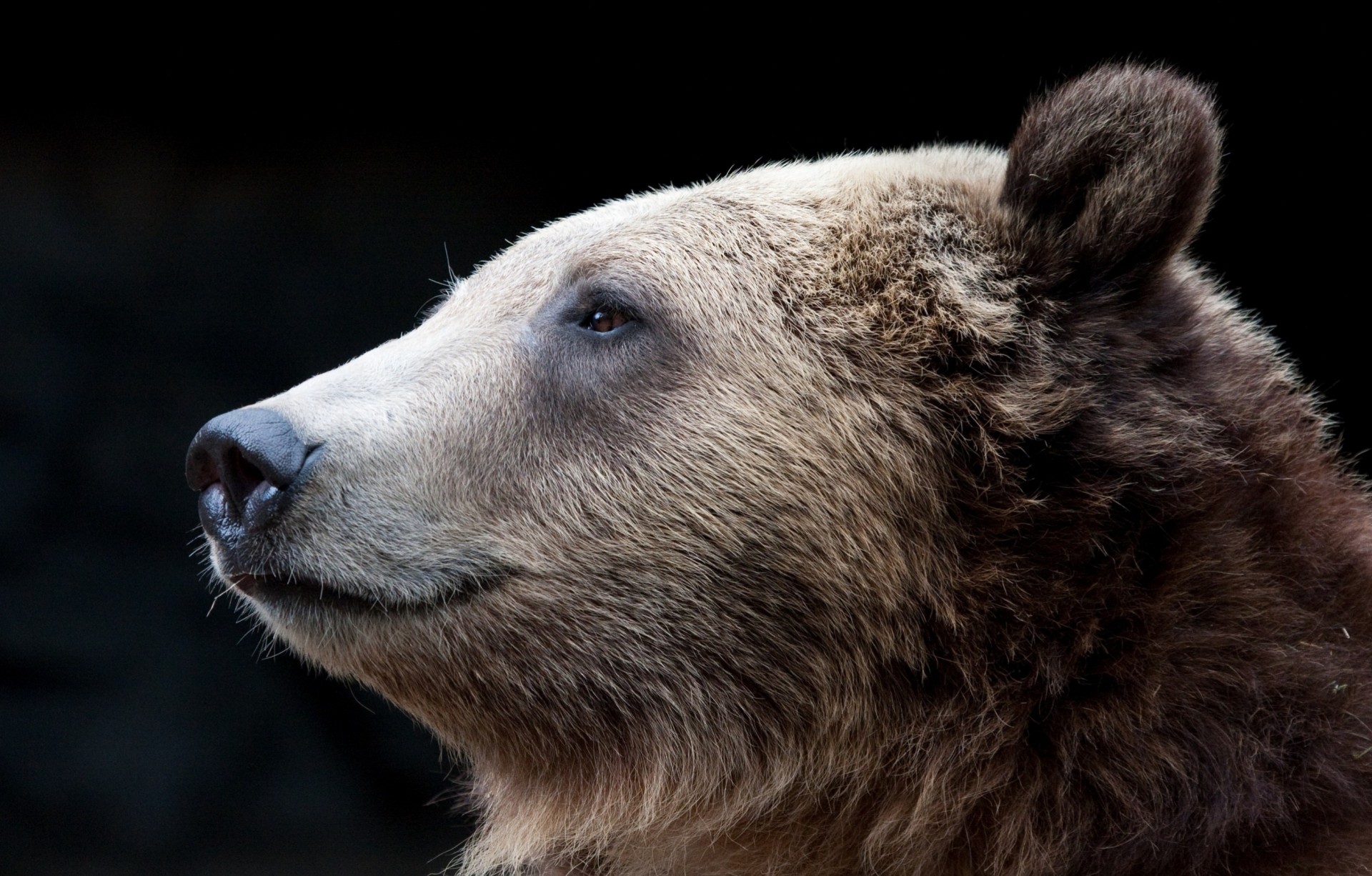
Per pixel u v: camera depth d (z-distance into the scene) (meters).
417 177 18.62
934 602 5.58
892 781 5.73
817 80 16.88
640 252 6.28
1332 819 5.17
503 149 18.58
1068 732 5.38
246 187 18.48
